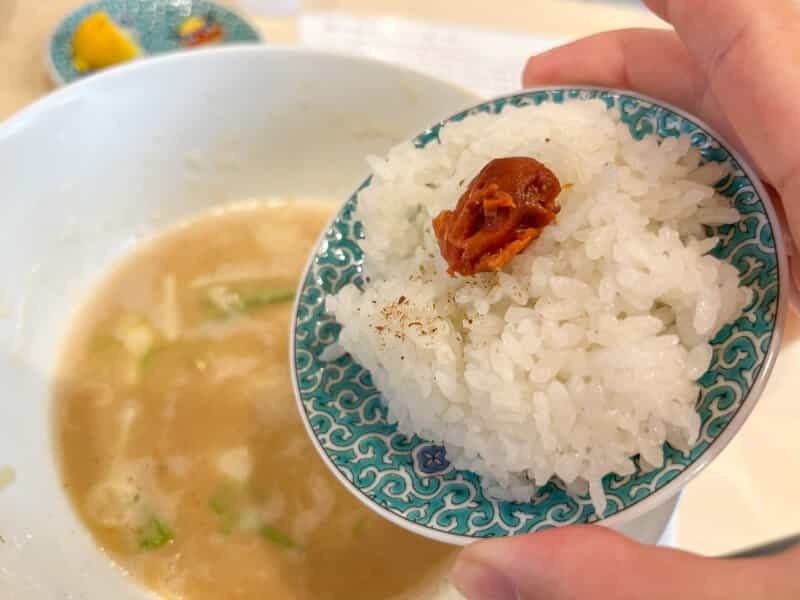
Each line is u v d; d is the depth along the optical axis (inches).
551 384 6.1
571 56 9.0
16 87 13.0
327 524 8.8
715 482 9.3
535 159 6.8
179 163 11.4
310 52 10.8
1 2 14.5
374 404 7.8
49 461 9.0
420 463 7.2
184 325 10.6
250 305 10.9
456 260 6.5
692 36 7.1
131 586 8.2
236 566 8.4
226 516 8.8
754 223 6.2
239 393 9.9
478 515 6.5
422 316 6.7
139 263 11.3
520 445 6.3
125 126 10.6
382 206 7.6
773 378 10.2
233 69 10.8
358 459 7.2
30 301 9.8
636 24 15.7
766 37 6.5
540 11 15.7
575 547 5.2
